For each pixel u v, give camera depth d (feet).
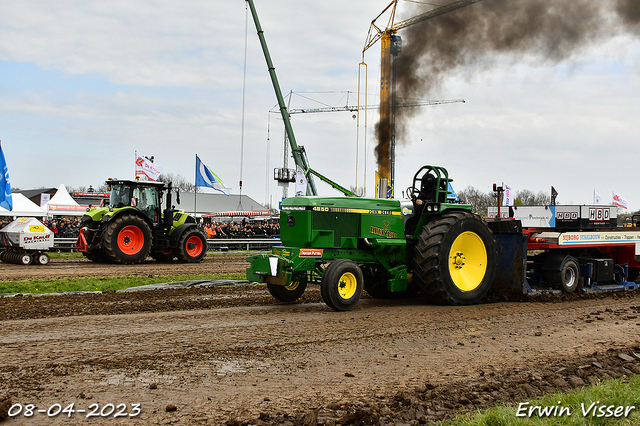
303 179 70.38
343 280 28.50
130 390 15.30
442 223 30.40
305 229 28.76
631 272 41.50
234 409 13.98
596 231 38.68
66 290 35.47
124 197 57.16
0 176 60.13
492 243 32.14
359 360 18.67
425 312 28.19
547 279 35.94
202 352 19.40
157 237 58.49
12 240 54.03
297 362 18.30
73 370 17.07
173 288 36.86
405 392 15.43
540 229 39.58
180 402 14.44
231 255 73.20
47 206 95.09
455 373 17.29
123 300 31.07
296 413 13.79
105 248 54.03
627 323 25.79
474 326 24.67
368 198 30.94
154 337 21.56
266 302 31.22
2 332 22.12
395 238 31.19
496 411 13.70
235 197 189.47
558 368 17.95
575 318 26.94
